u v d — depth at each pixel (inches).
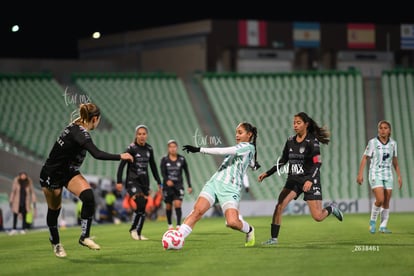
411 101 5585.6
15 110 5049.2
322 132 1583.4
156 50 5895.7
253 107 5467.5
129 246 1710.1
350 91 5620.1
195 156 5007.4
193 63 5698.8
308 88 5634.8
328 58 5959.6
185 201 4510.3
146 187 2058.3
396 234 1974.7
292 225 2652.6
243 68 5713.6
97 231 2632.9
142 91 5516.7
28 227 3196.4
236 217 1448.1
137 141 2066.9
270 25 5708.7
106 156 1289.4
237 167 1428.4
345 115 5438.0
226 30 5634.8
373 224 2025.1
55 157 1322.6
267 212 4389.8
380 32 5915.4
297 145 1583.4
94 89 5472.4
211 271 1135.0
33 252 1614.2
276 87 5634.8
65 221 3548.2
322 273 1088.2
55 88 5334.6
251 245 1566.2
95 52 6250.0
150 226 3034.0
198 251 1486.2
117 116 5231.3
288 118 5378.9
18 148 4717.0
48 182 1339.8
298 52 5964.6
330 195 4857.3
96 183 3959.2
